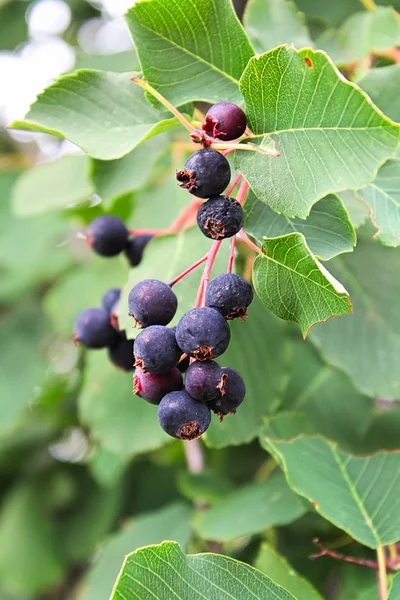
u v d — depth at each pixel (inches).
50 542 25.0
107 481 22.8
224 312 10.3
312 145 10.3
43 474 26.7
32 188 18.6
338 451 13.4
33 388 25.5
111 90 12.0
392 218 12.3
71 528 25.4
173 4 11.1
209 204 10.3
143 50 11.4
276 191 10.4
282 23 14.6
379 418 15.6
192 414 10.2
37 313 26.9
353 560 13.2
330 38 15.5
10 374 25.7
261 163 10.4
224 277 10.3
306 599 12.6
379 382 14.1
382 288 14.6
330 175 10.2
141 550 10.7
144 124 11.9
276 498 14.6
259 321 14.6
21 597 26.2
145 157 13.9
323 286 9.9
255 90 10.4
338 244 11.1
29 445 27.2
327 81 10.0
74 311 22.3
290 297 10.3
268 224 11.3
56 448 27.7
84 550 24.5
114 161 13.9
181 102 11.5
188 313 10.1
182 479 17.3
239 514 14.5
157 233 13.4
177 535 17.3
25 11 25.2
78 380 26.2
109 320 12.8
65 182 18.4
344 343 14.4
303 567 15.2
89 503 25.8
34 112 11.9
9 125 11.9
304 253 9.9
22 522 25.5
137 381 10.5
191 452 18.5
